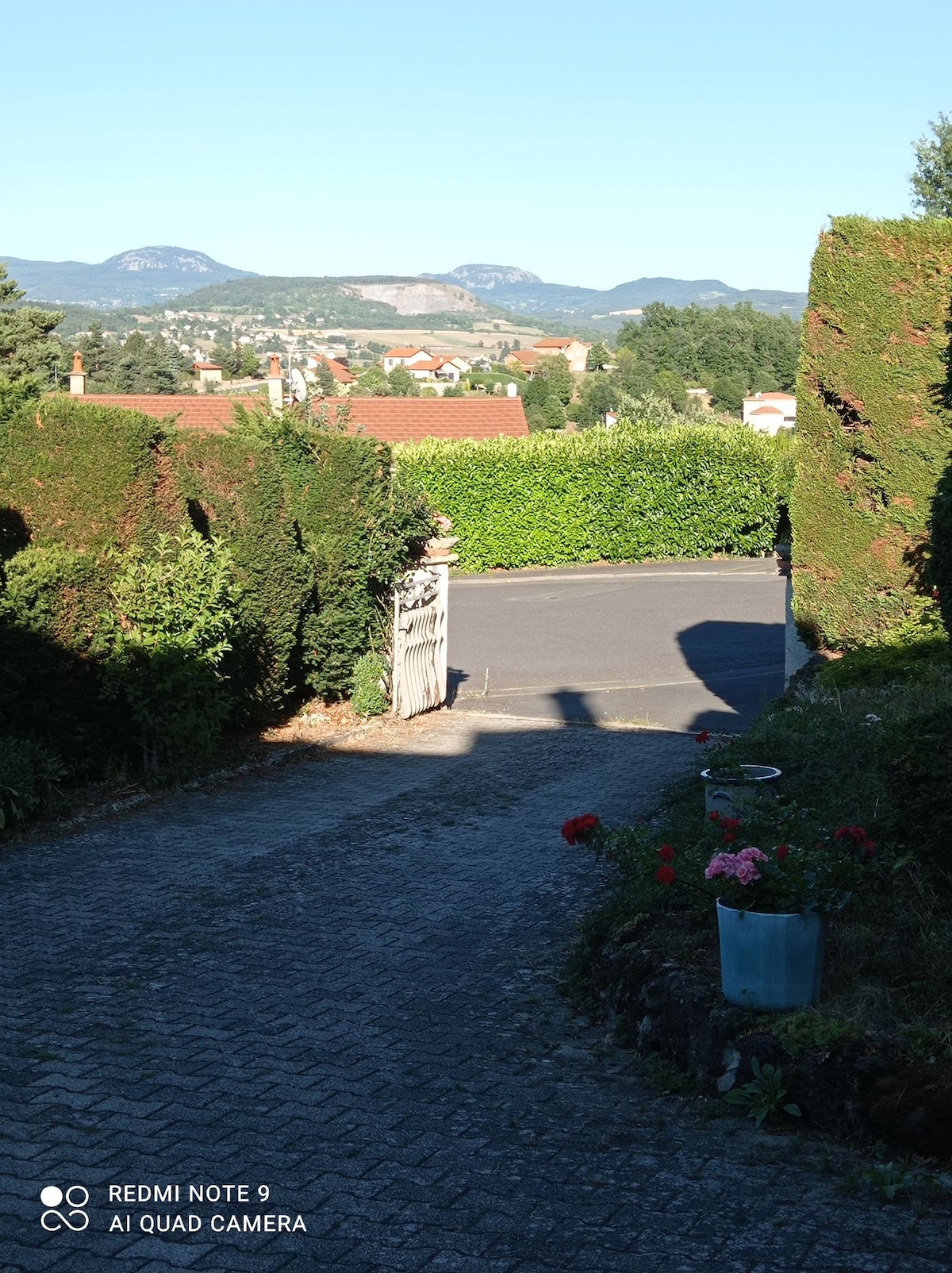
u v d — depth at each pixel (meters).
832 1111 5.56
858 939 6.82
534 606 30.36
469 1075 6.32
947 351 9.20
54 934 8.57
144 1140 5.46
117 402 45.66
